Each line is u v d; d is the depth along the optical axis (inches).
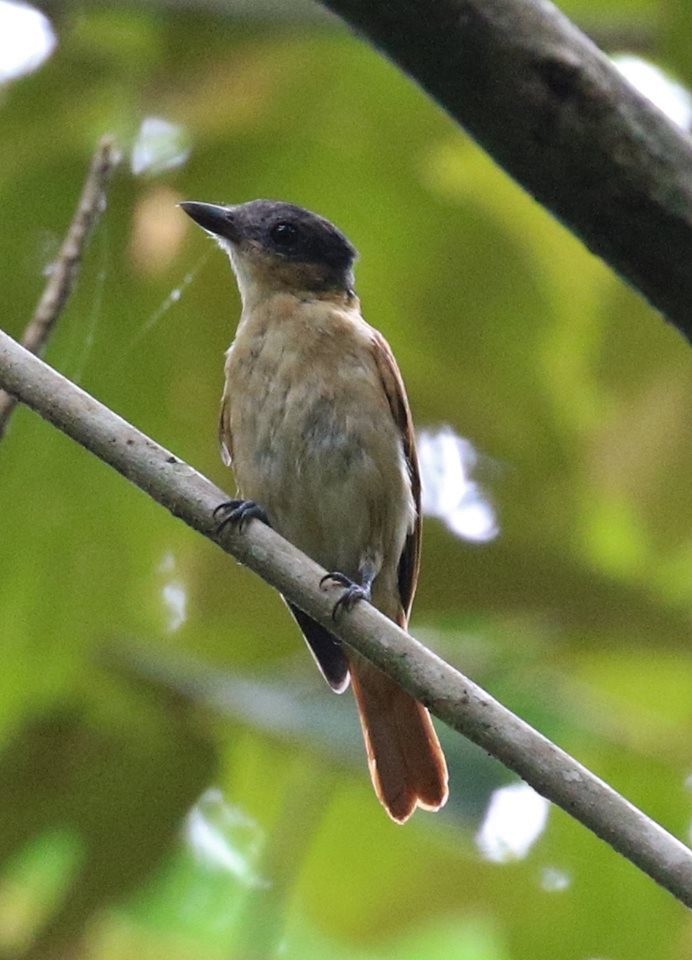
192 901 444.5
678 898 203.6
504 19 221.3
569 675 397.1
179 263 399.9
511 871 390.0
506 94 222.4
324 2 229.3
